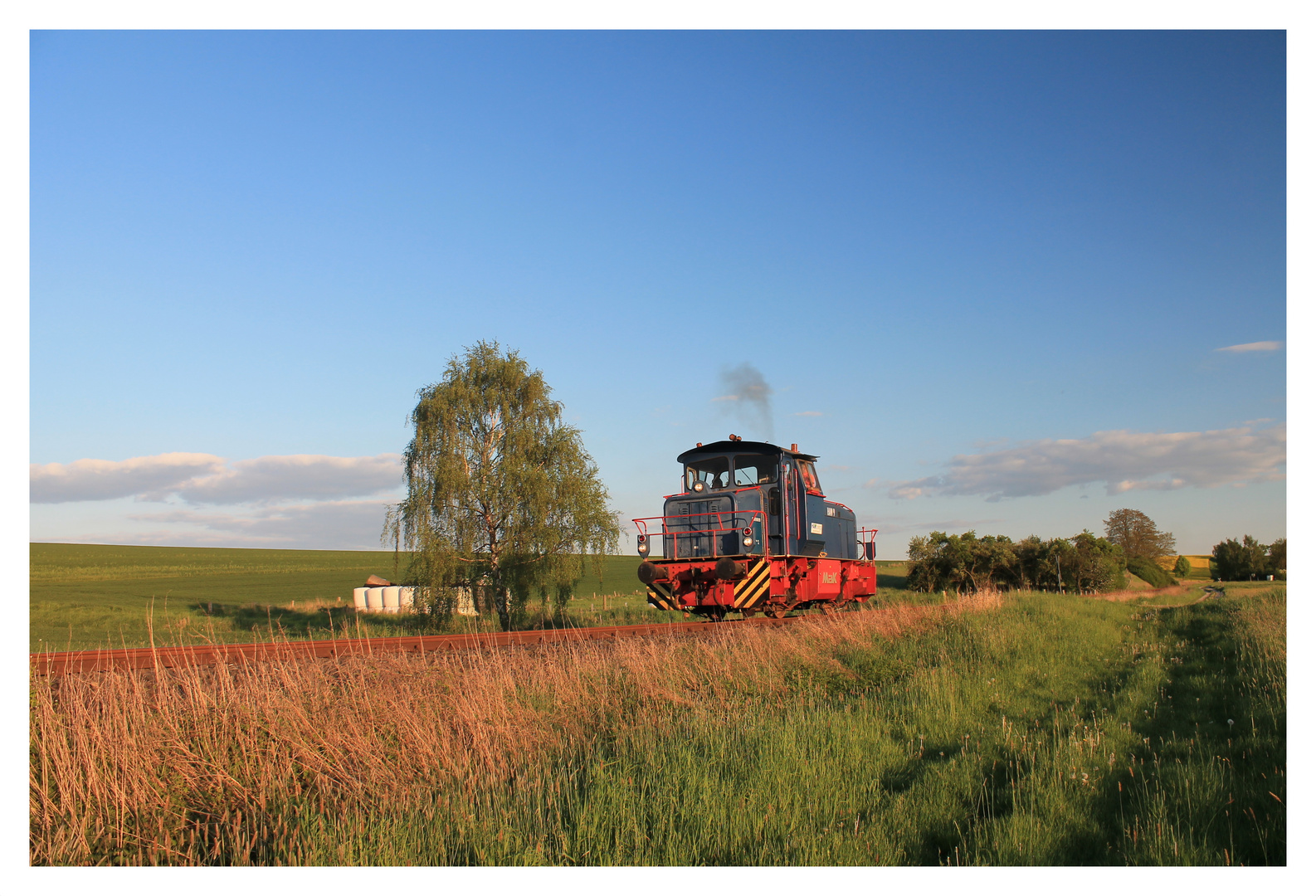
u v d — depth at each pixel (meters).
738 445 19.47
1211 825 5.65
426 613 31.33
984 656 12.98
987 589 25.22
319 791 6.61
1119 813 6.05
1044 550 51.31
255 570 87.69
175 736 6.84
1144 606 29.11
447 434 31.38
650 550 19.92
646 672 10.01
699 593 18.59
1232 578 83.88
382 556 110.12
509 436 32.16
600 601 41.03
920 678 10.97
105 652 10.98
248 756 6.82
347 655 10.28
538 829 5.59
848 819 5.92
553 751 7.82
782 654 11.89
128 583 70.50
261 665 8.70
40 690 7.08
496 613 32.50
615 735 8.34
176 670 8.90
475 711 7.86
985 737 8.37
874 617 16.05
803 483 20.14
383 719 7.65
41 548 105.31
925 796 6.46
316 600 51.47
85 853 5.49
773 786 6.28
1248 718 8.66
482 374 33.00
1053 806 6.00
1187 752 7.65
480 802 6.20
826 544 21.19
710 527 18.95
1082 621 19.50
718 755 7.09
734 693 10.02
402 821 5.82
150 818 6.04
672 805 5.74
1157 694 10.77
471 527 31.00
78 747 6.37
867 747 7.80
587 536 31.64
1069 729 8.65
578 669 9.88
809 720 8.38
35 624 32.94
